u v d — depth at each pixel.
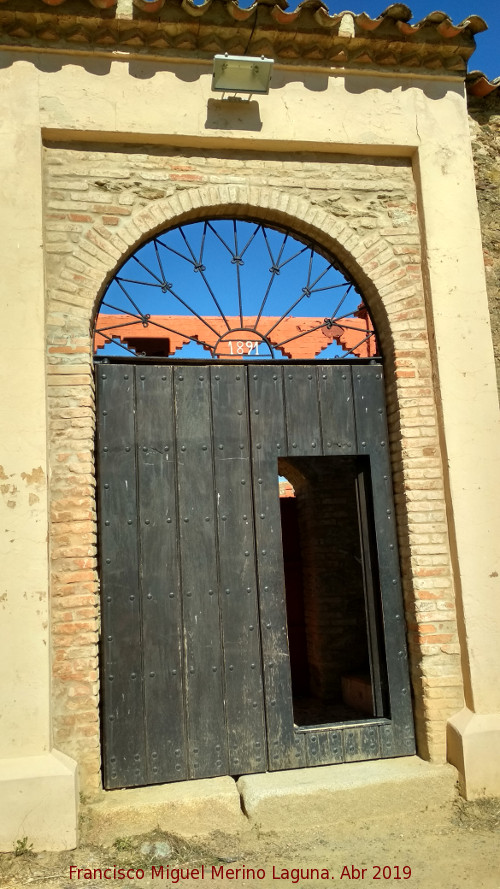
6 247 4.30
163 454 4.61
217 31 4.69
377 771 4.36
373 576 4.95
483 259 5.03
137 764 4.25
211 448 4.69
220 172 4.82
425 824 4.14
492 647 4.54
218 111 4.75
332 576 8.45
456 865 3.64
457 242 4.95
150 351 7.09
